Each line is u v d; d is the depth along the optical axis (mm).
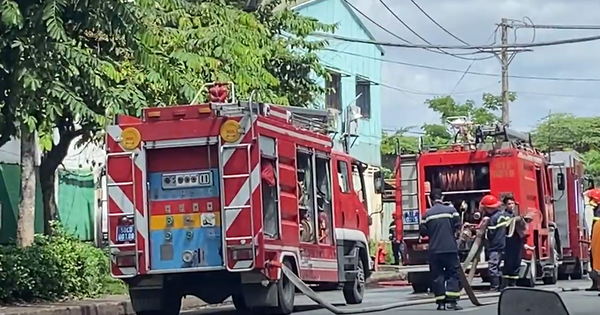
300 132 16281
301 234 16156
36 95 13750
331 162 17719
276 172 15117
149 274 14742
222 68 20125
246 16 22266
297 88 25188
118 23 14117
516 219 19641
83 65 14148
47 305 15766
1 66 13391
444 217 16562
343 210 18125
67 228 22781
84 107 14164
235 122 14516
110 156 14922
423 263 22078
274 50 24031
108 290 18484
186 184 14742
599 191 19578
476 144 21984
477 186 22062
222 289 15273
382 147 43031
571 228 26781
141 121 14891
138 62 15680
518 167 21672
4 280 15719
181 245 14719
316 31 29906
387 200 25828
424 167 22250
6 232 21375
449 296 16453
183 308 18828
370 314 15805
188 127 14680
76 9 13609
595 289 19609
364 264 19234
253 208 14391
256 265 14312
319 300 15562
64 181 24109
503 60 42094
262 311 15820
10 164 21609
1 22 12969
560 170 25812
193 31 20109
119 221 14852
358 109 32781
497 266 20047
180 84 17938
